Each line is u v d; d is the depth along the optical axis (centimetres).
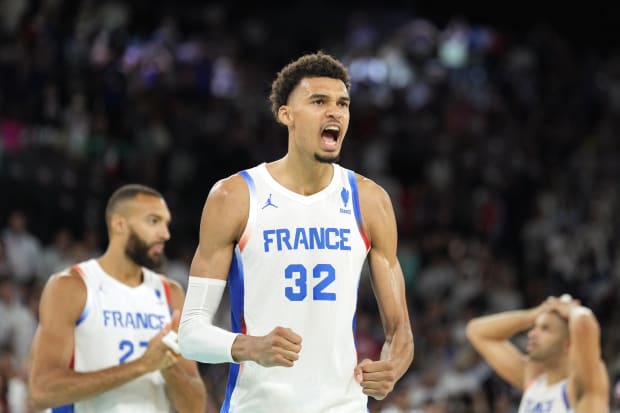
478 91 4516
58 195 2920
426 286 3183
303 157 866
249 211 864
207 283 862
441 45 4797
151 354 1096
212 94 3947
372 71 4538
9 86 3169
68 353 1141
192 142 3534
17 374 1928
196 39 4381
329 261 858
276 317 846
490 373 2339
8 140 2931
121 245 1198
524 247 3600
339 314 855
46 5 3791
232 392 864
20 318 2302
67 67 3456
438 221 3584
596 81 4681
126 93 3522
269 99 977
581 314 1279
